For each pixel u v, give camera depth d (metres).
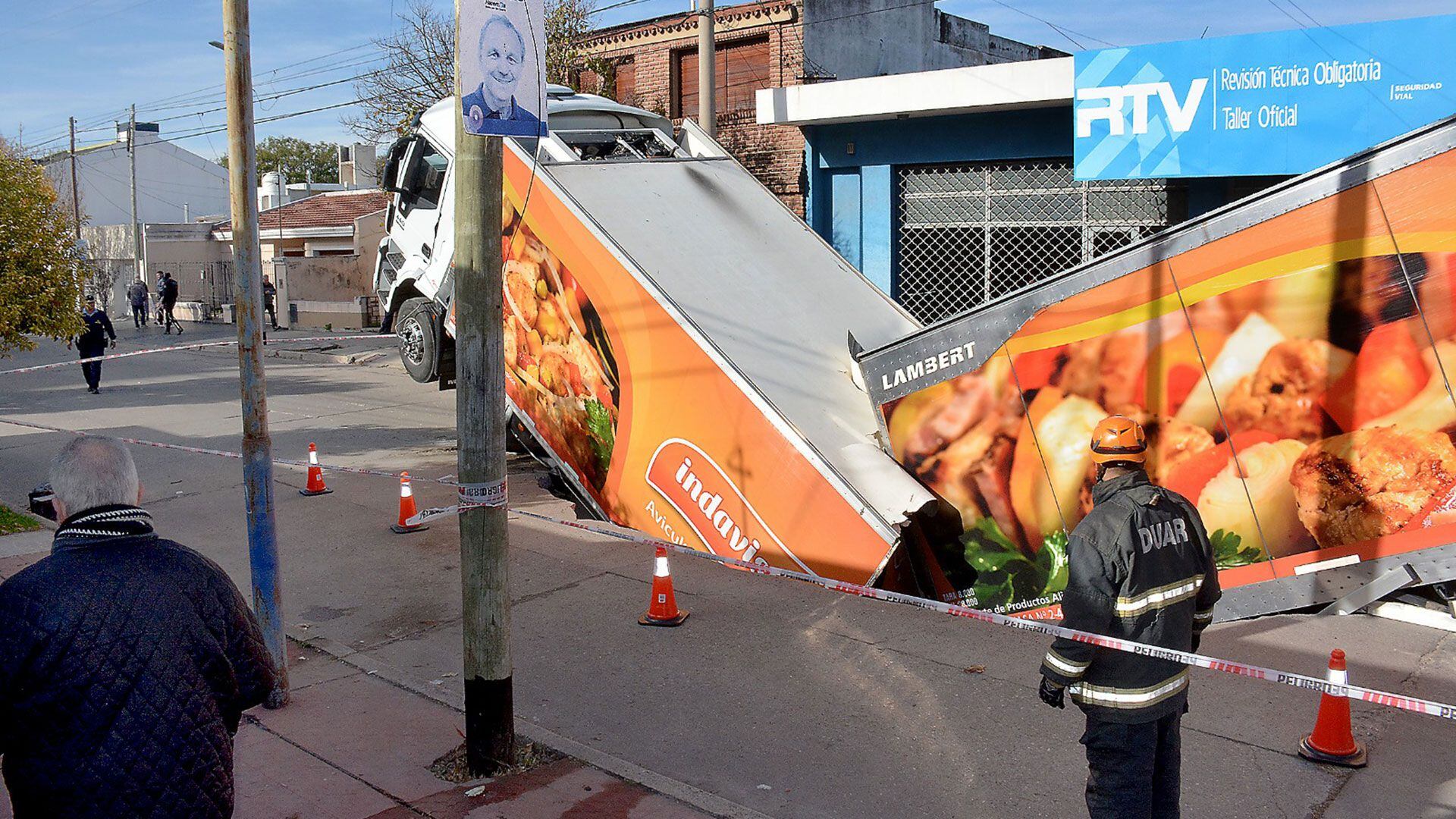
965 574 7.57
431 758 5.26
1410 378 6.30
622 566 8.33
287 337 29.14
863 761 5.20
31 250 10.66
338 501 10.57
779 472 7.56
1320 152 11.03
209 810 2.93
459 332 4.91
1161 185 13.09
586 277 8.97
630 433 8.77
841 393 8.32
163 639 2.88
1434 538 6.31
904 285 15.95
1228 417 6.77
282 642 5.90
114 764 2.78
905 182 15.75
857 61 20.55
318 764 5.19
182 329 34.81
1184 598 3.82
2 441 14.22
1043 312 7.22
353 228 34.09
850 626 7.00
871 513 7.04
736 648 6.67
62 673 2.76
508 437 12.26
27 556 8.59
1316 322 6.50
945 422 7.61
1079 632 3.74
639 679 6.25
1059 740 5.36
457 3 4.70
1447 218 6.12
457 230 4.87
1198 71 11.67
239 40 5.55
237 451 13.30
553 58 22.02
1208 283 6.75
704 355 8.00
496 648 5.01
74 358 25.50
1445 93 10.24
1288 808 4.64
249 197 5.65
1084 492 7.10
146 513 3.10
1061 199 14.16
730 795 4.92
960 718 5.63
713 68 15.33
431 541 9.20
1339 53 10.78
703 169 10.67
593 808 4.75
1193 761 5.07
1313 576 6.67
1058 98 13.14
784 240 10.15
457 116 4.80
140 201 55.34
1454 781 4.84
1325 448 6.55
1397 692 5.71
